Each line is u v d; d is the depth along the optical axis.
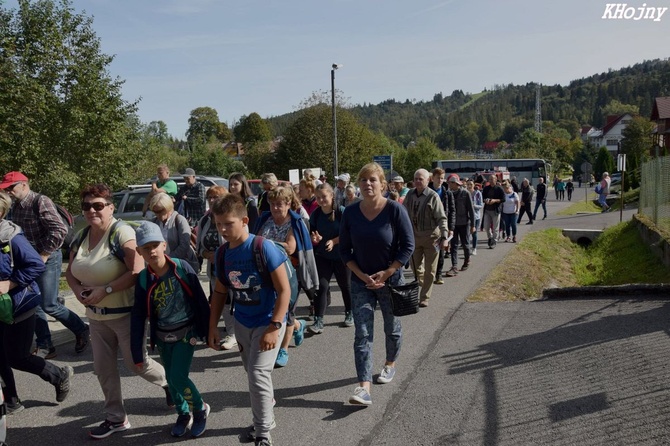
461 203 10.20
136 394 4.80
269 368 3.68
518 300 8.17
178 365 3.81
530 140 83.25
